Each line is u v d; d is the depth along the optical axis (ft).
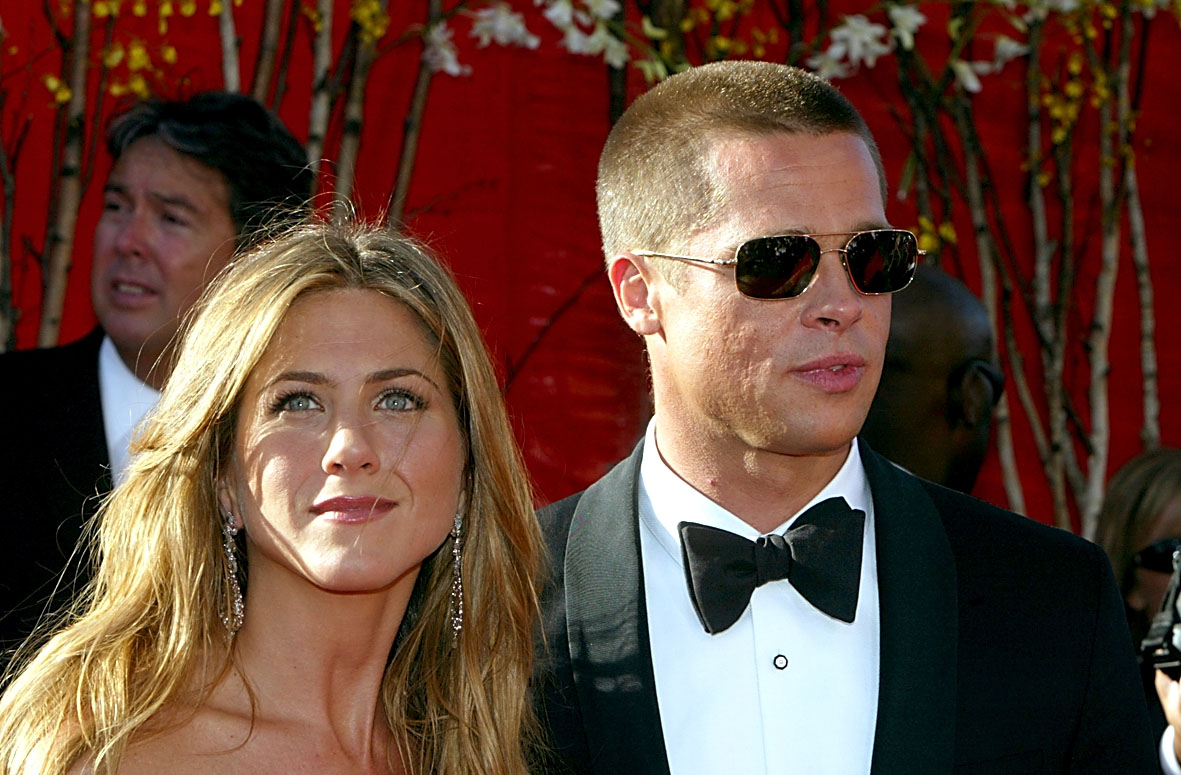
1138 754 8.86
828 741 8.89
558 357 17.56
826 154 8.73
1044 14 18.07
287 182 13.34
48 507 11.92
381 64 17.08
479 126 17.44
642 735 8.62
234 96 13.08
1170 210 20.47
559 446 17.46
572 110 17.63
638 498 9.72
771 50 18.03
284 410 8.13
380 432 8.07
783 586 9.11
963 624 8.87
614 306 17.65
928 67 18.84
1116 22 19.69
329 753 8.19
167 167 12.63
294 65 16.67
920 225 18.34
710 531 8.99
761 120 8.78
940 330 12.36
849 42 16.87
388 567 7.94
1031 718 8.68
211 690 8.11
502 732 8.84
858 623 9.10
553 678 9.12
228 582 8.32
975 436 12.64
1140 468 14.33
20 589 11.71
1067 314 19.92
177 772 7.80
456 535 8.90
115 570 8.54
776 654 9.04
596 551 9.40
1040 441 19.61
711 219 8.73
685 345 8.87
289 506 7.93
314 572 7.84
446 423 8.40
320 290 8.26
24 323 15.96
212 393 8.14
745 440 8.82
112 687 7.93
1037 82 19.30
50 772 7.61
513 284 17.53
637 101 9.54
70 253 15.81
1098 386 19.85
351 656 8.34
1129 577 14.02
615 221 9.53
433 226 17.24
